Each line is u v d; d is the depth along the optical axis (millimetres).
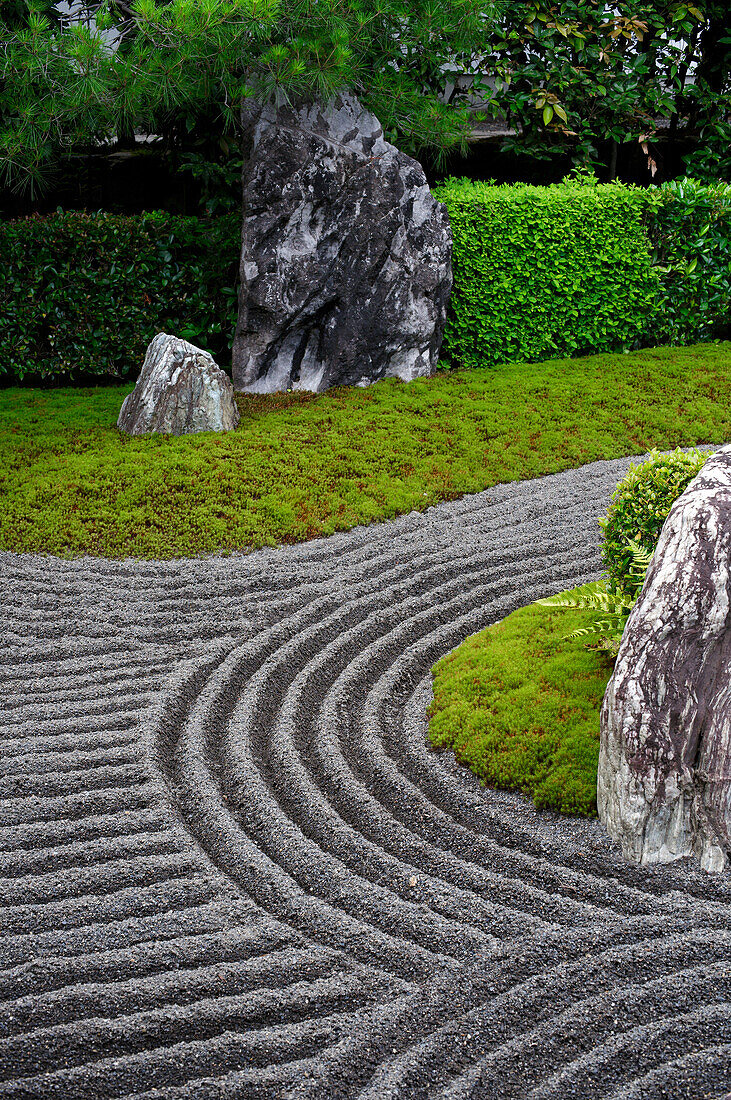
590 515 7293
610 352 11266
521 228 10148
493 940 3463
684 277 10914
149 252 9984
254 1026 3125
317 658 5473
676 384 9719
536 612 5664
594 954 3381
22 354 9992
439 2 8758
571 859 3869
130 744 4660
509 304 10398
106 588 6250
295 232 9039
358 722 4895
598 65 11539
